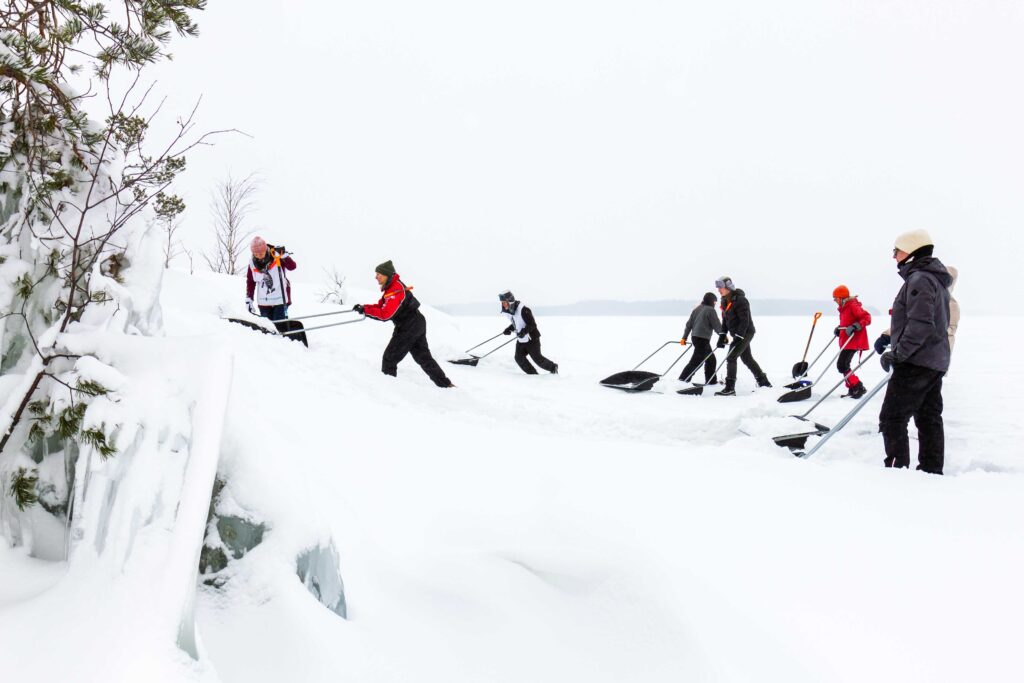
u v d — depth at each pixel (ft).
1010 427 21.71
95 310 7.07
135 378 6.31
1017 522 8.81
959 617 6.38
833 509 9.15
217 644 5.51
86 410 5.86
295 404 10.93
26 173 7.02
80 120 6.99
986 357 58.90
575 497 9.00
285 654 5.43
